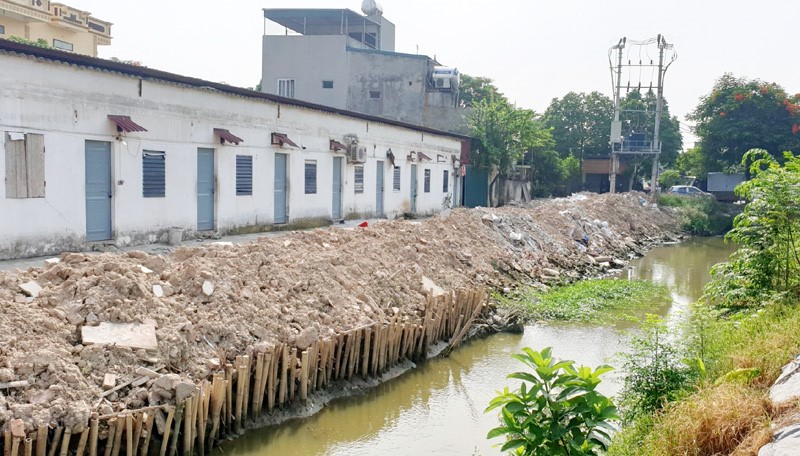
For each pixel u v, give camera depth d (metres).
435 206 38.97
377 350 13.97
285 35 44.97
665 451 7.63
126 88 17.77
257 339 12.17
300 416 12.00
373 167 31.41
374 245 18.86
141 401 9.77
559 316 20.59
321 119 26.78
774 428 6.94
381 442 11.56
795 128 49.38
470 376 15.00
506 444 6.74
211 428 10.44
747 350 9.88
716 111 52.50
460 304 17.59
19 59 14.90
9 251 15.03
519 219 32.16
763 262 13.88
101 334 10.48
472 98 59.88
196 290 12.52
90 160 17.06
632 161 61.72
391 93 44.50
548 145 58.03
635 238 41.94
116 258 12.50
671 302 23.23
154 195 19.00
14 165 14.98
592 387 6.69
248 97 22.36
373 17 49.84
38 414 8.70
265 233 23.61
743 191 14.62
